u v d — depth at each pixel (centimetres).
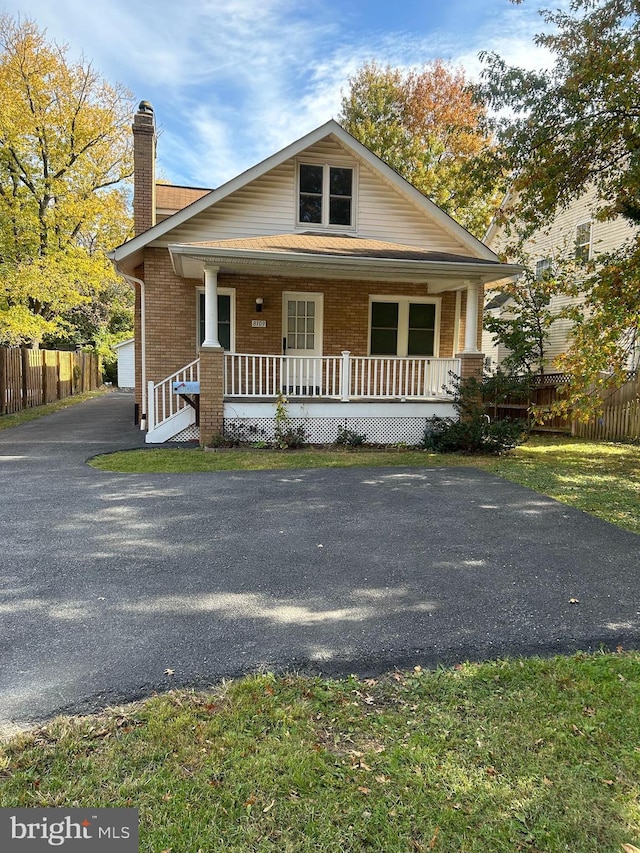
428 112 2397
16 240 1758
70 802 184
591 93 756
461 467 830
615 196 999
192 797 187
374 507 586
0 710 233
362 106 2508
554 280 1258
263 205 1123
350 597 360
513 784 197
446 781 198
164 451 916
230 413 972
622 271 738
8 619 320
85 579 382
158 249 1105
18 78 1883
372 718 234
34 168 1989
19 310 1677
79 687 252
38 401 1766
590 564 429
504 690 258
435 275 1020
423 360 1101
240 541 470
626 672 275
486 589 378
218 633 307
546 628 323
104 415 1514
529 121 807
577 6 737
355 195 1162
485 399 1104
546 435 1343
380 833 175
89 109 2044
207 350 945
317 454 913
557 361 772
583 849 170
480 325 1280
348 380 1024
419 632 314
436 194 2309
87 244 2241
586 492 670
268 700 244
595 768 205
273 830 175
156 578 387
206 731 222
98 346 3003
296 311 1188
